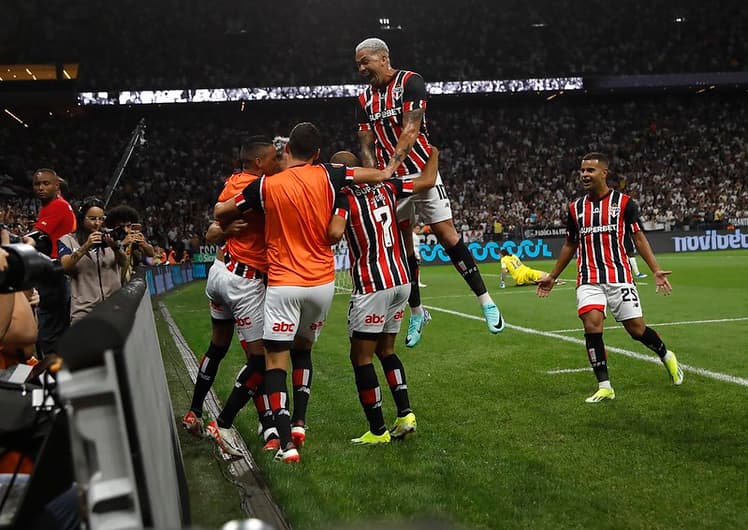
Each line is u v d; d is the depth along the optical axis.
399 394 5.06
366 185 4.79
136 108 39.38
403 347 9.12
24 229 8.77
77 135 38.84
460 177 40.75
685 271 20.36
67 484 2.08
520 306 13.30
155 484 1.62
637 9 44.12
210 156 39.59
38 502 1.96
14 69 38.34
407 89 5.02
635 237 6.19
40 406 2.19
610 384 6.31
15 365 3.25
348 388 6.90
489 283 19.69
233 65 40.31
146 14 39.81
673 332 9.37
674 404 5.69
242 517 3.36
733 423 5.08
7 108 37.31
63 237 6.44
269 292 4.45
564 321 11.00
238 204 4.42
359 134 5.39
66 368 1.33
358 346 4.91
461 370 7.43
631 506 3.60
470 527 3.32
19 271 1.92
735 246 33.31
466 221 36.97
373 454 4.68
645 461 4.33
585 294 6.13
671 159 42.03
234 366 8.17
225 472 4.16
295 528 3.27
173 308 16.19
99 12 38.84
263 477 4.26
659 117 44.12
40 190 6.37
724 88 43.44
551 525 3.35
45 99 36.66
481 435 5.05
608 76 42.00
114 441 1.34
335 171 4.51
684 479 3.99
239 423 5.62
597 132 43.56
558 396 6.15
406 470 4.29
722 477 4.00
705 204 37.94
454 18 43.66
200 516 3.37
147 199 36.81
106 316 1.41
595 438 4.87
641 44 43.75
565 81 41.84
